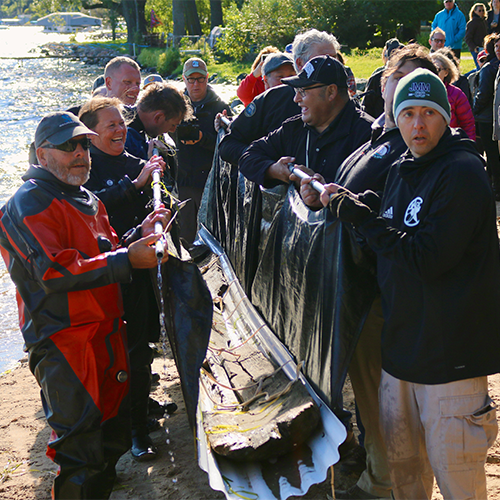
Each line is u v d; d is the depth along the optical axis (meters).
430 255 2.31
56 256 2.66
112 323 2.96
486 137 8.35
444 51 5.81
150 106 4.22
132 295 3.64
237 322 4.54
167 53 34.66
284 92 4.27
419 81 2.36
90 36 75.19
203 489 3.40
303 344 3.31
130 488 3.46
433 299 2.40
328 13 29.11
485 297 2.40
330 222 2.95
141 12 50.09
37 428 4.23
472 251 2.38
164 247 2.73
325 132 3.48
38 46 67.12
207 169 6.60
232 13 32.00
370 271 2.84
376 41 28.89
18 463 3.81
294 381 3.35
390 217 2.59
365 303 2.84
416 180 2.46
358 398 3.16
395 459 2.68
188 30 42.28
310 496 3.26
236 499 2.76
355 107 3.54
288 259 3.43
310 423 2.97
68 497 2.79
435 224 2.32
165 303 2.87
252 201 4.30
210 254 5.95
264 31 30.47
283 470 2.95
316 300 3.09
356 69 18.31
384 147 2.90
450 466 2.46
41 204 2.74
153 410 4.27
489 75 8.13
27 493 3.50
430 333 2.41
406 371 2.49
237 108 10.97
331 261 2.93
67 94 28.06
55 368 2.75
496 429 2.52
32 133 18.55
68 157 2.81
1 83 33.19
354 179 2.97
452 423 2.42
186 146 6.51
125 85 4.88
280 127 3.89
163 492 3.39
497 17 12.72
